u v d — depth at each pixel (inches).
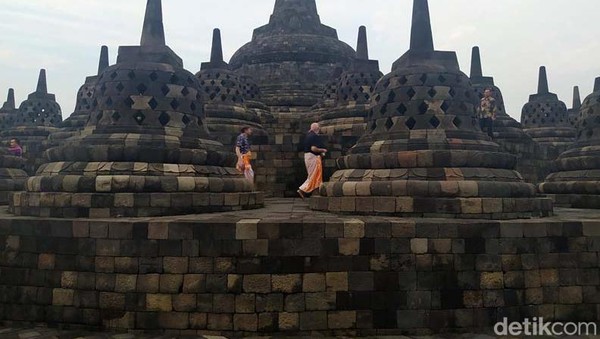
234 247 264.7
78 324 268.4
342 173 368.5
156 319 262.4
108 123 350.9
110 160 325.7
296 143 598.2
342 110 714.2
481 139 352.2
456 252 273.3
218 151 381.1
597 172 448.5
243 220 274.7
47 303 273.0
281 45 965.2
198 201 332.8
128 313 263.7
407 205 310.3
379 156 342.3
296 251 266.4
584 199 447.8
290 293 263.7
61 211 306.3
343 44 1031.0
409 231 272.7
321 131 718.5
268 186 593.0
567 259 279.9
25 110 852.6
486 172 323.9
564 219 303.9
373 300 267.6
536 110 999.0
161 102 357.1
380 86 384.8
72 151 329.7
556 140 952.3
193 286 262.8
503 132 732.0
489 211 303.0
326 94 844.6
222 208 351.3
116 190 309.4
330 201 348.2
